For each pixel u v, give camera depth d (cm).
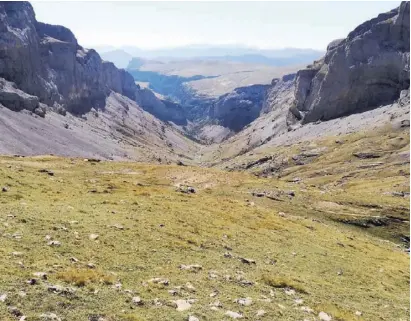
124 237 3469
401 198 9431
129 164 10981
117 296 2205
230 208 6066
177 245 3588
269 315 2358
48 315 1859
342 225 7494
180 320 2047
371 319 2830
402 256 5931
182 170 10469
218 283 2775
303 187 9844
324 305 2783
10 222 3253
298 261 4112
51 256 2686
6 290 2019
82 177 7625
